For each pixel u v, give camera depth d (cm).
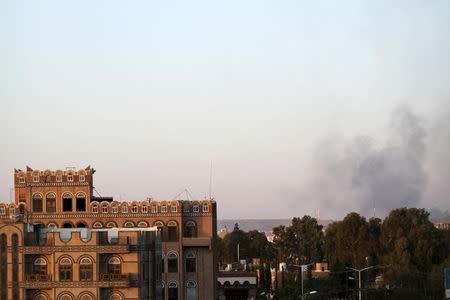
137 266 18938
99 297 18750
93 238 18875
